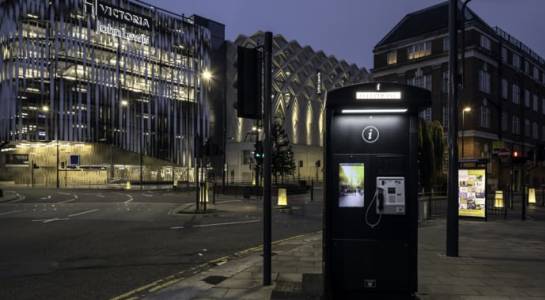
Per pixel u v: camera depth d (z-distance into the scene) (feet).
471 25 164.66
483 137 163.43
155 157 238.48
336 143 18.13
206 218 54.90
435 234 38.42
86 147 217.56
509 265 24.99
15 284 21.59
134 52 232.32
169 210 66.33
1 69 199.31
